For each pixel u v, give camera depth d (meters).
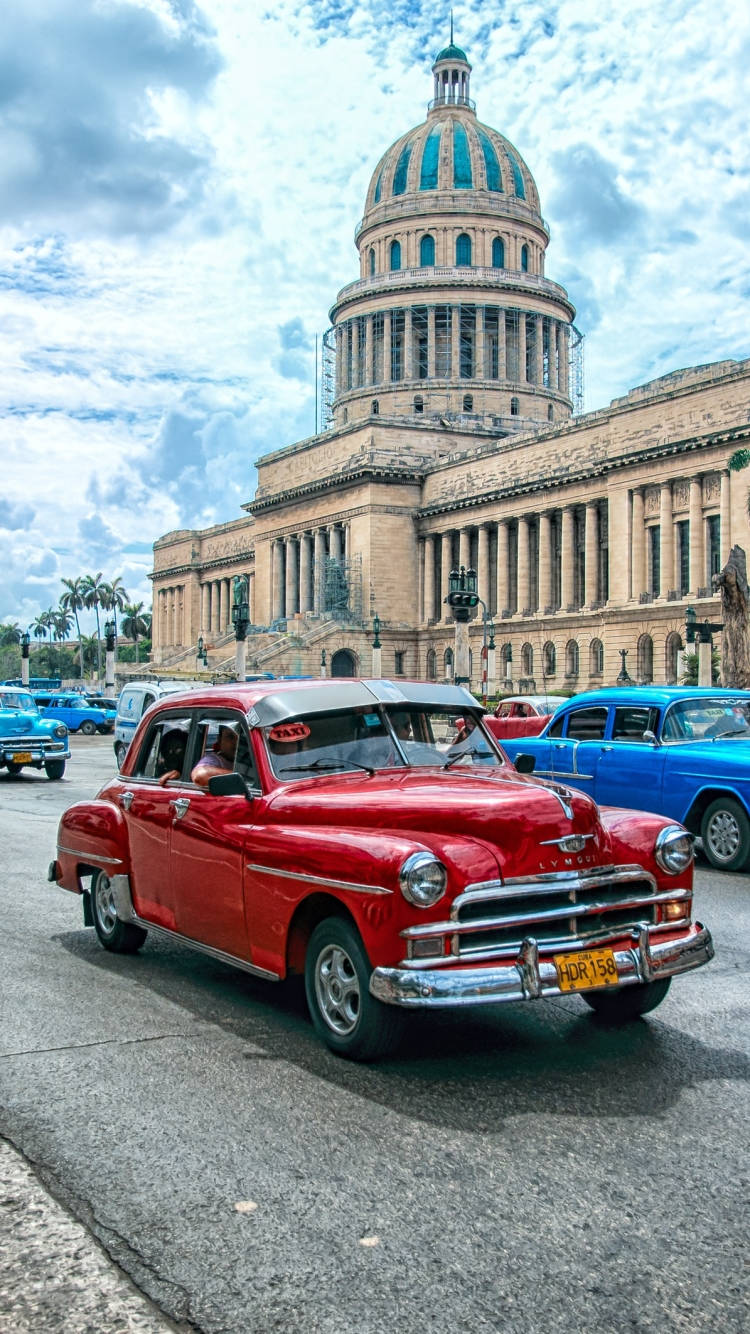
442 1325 4.08
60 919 11.44
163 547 131.50
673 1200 5.05
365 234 102.94
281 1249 4.61
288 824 7.48
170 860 8.68
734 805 14.65
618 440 66.31
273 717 8.11
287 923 7.24
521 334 98.00
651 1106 6.20
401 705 8.58
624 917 7.06
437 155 100.12
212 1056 7.03
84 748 48.53
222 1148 5.60
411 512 86.00
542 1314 4.16
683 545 62.47
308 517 93.31
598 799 16.25
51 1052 7.10
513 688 74.19
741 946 10.30
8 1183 5.20
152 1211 4.93
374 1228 4.78
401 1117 6.02
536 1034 7.56
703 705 16.25
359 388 99.25
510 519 76.38
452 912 6.36
